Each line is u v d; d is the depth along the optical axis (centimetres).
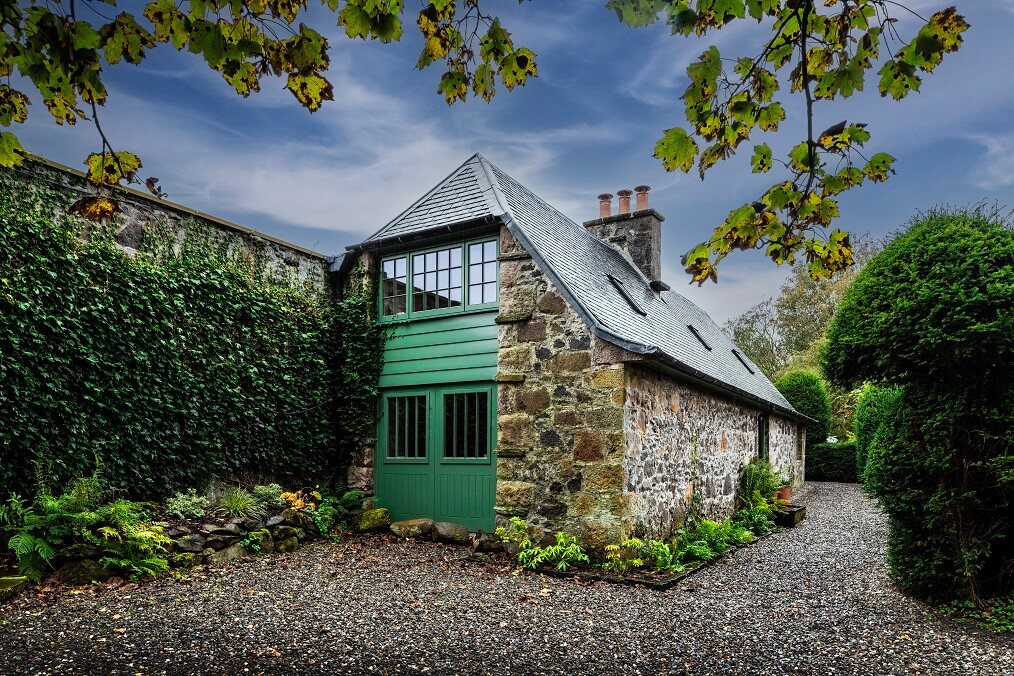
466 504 886
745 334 2934
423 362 945
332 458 1023
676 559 745
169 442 795
